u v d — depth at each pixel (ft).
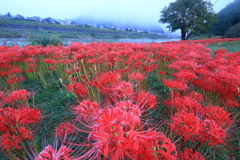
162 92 13.15
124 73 11.41
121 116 3.07
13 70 11.93
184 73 7.88
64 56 16.20
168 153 3.10
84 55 13.03
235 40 54.34
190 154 4.93
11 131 5.08
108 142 2.72
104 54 13.66
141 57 12.71
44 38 29.99
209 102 9.05
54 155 3.37
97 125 3.09
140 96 6.28
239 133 7.68
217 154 6.91
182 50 17.72
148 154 3.12
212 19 106.52
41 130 8.64
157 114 9.41
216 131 4.33
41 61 17.93
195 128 4.20
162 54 15.17
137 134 2.88
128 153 3.03
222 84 8.05
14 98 6.31
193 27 109.09
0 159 7.02
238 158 6.79
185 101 5.79
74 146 6.81
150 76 16.19
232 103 7.71
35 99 12.45
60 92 13.70
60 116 10.04
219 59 11.46
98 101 8.71
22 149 6.49
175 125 4.68
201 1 105.50
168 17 115.55
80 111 4.71
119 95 5.45
